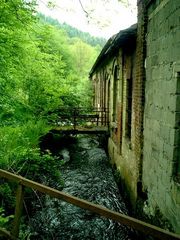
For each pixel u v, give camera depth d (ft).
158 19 16.66
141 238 19.36
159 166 16.42
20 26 26.25
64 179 32.42
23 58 31.71
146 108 19.62
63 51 90.74
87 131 41.73
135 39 22.81
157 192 16.79
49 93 40.63
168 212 14.73
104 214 6.50
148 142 19.01
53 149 44.09
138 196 21.17
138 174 21.09
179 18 13.23
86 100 73.20
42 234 20.39
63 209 24.22
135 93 22.85
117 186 31.12
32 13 25.58
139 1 20.85
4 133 24.41
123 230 21.85
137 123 21.77
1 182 19.07
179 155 14.16
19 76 34.01
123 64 28.99
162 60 15.89
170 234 5.40
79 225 22.33
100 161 40.70
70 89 50.52
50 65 45.37
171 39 14.37
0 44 26.23
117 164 32.65
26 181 8.71
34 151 23.57
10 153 20.65
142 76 20.10
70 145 49.90
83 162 39.81
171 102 14.44
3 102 28.94
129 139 27.25
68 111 46.50
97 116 46.47
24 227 17.39
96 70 68.18
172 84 14.29
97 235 21.27
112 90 38.55
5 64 27.53
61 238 20.59
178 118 14.01
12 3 23.08
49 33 32.27
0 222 13.62
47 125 39.47
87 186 30.83
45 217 22.25
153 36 17.78
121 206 26.48
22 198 9.03
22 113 34.78
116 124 33.73
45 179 25.88
